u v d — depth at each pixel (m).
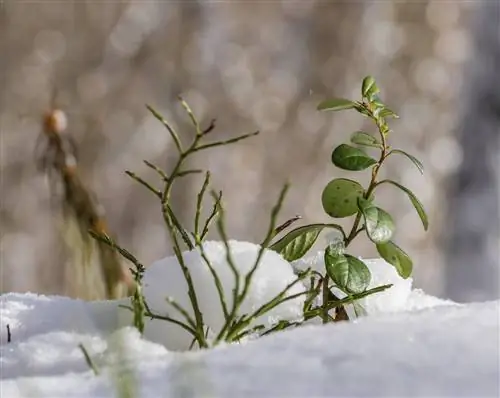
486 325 1.57
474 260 14.12
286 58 12.92
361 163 2.06
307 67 12.97
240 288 1.87
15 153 11.19
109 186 11.78
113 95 12.09
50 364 1.74
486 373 1.33
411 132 13.31
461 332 1.52
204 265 1.88
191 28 12.59
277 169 12.55
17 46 11.73
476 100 14.06
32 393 1.46
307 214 12.52
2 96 11.47
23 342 1.80
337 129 12.80
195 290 1.87
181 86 12.41
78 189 4.00
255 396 1.33
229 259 1.75
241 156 12.36
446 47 13.57
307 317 1.94
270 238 1.77
